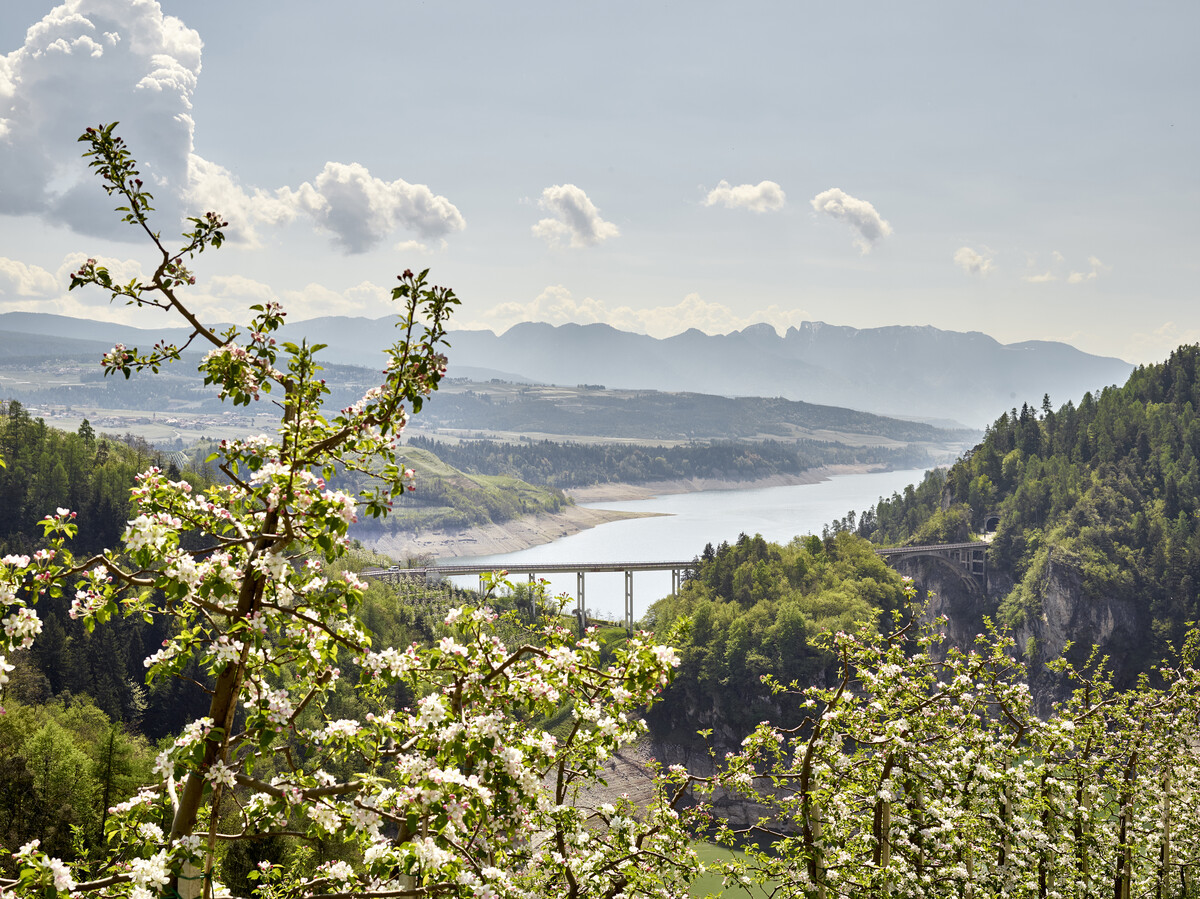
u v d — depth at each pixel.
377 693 14.09
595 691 14.32
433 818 12.30
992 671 25.72
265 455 12.11
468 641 14.60
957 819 22.72
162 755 11.41
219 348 12.28
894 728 22.66
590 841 19.78
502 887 13.05
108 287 12.02
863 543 191.38
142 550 11.14
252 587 11.79
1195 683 29.27
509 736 13.31
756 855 23.22
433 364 12.44
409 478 12.54
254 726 11.84
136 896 10.53
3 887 10.74
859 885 22.44
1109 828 29.48
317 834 12.88
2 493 159.62
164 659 11.73
